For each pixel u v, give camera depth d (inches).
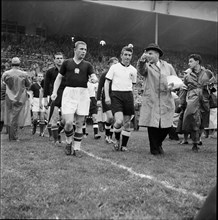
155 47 187.2
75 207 92.3
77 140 193.3
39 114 323.3
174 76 190.1
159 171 140.6
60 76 189.6
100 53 323.9
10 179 127.0
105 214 85.9
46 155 188.2
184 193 104.1
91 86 291.3
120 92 201.8
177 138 287.3
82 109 187.3
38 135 325.4
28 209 92.9
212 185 114.3
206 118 218.7
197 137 205.5
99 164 156.9
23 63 631.2
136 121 387.5
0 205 95.3
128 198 99.1
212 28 357.4
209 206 47.7
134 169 145.0
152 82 187.2
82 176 132.0
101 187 113.9
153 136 189.8
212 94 217.2
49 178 128.9
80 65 186.4
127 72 203.3
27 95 283.4
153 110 184.9
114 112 202.2
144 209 90.2
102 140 279.6
